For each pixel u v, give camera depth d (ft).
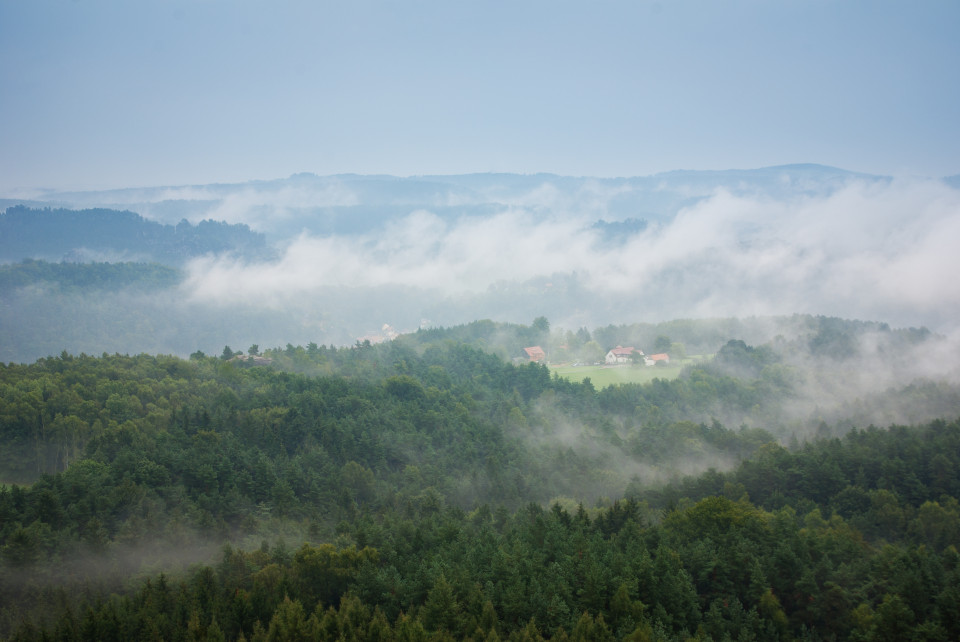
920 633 256.11
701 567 300.20
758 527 323.37
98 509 398.01
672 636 262.88
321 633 267.80
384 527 380.37
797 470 431.02
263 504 440.04
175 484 440.45
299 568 315.78
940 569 287.28
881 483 417.49
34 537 350.02
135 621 283.79
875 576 291.17
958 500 399.44
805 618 281.33
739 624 272.51
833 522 368.48
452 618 272.72
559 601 274.77
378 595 298.76
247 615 288.92
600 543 313.12
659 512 416.26
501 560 298.97
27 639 275.59
